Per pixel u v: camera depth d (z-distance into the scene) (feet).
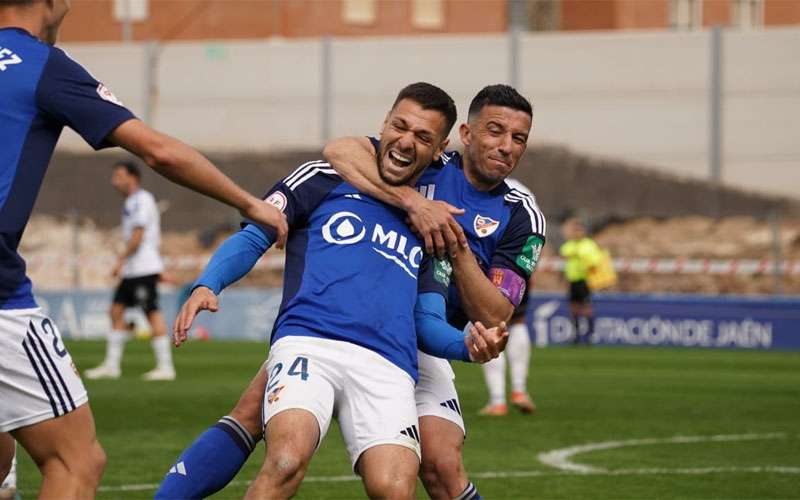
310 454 34.99
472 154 40.52
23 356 32.68
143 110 223.30
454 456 38.96
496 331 36.45
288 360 36.32
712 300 154.71
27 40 32.94
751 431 76.23
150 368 115.24
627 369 121.90
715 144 207.51
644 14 276.00
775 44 205.16
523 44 214.90
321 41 221.87
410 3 285.43
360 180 38.27
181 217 204.74
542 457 64.95
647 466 62.23
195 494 38.73
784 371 120.78
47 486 33.32
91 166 219.61
